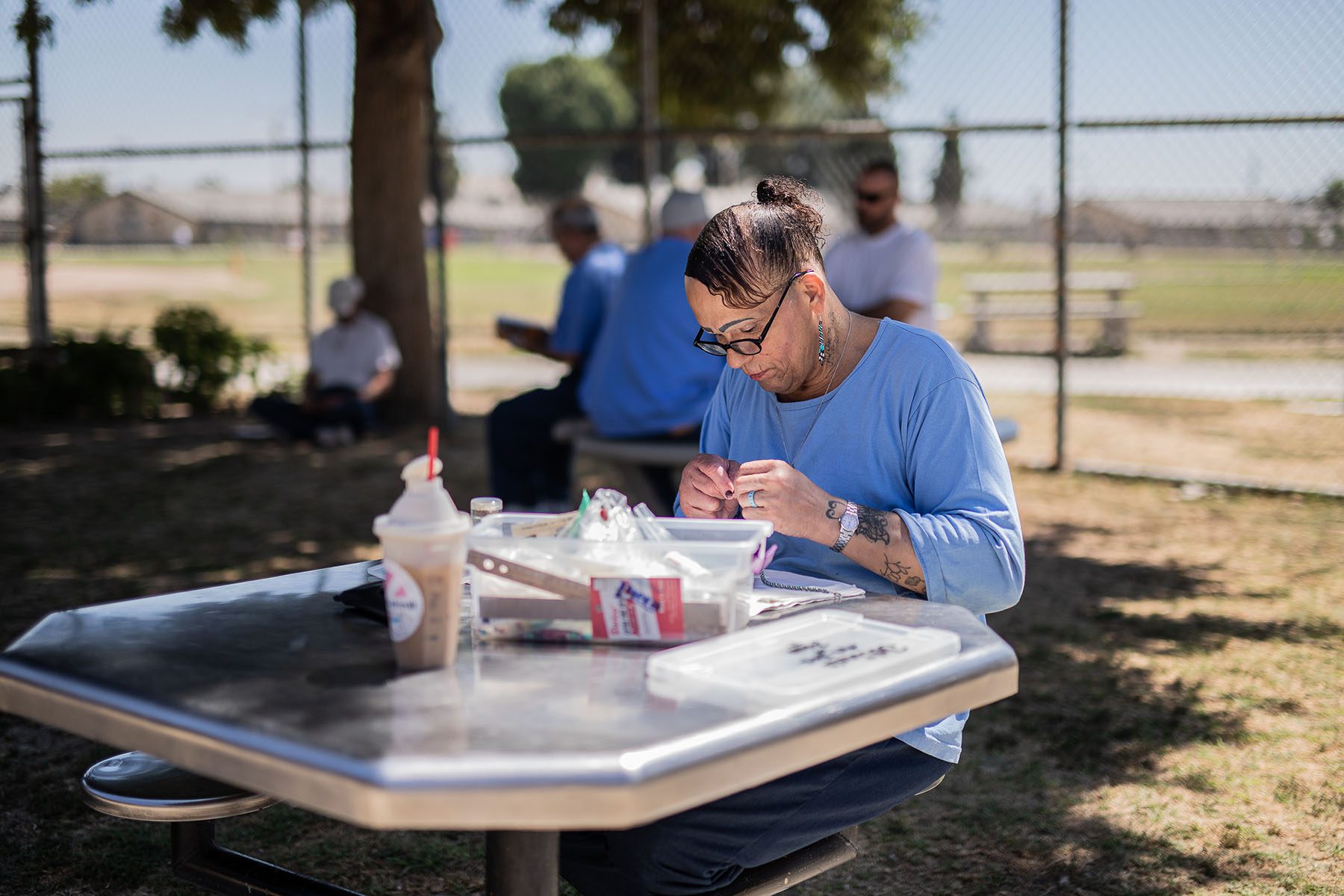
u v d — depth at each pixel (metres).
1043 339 17.03
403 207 9.66
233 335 11.23
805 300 2.09
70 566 5.84
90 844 3.14
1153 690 4.13
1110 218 19.55
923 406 2.15
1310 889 2.83
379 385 9.33
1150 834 3.13
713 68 14.88
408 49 9.39
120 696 1.50
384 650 1.69
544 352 6.63
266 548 6.18
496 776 1.26
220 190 17.81
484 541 1.73
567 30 13.89
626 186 57.56
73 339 10.82
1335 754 3.58
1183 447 8.91
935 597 2.02
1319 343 15.32
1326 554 5.89
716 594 1.70
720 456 2.47
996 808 3.30
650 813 1.28
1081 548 6.08
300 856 3.08
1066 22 7.46
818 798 1.96
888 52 14.27
